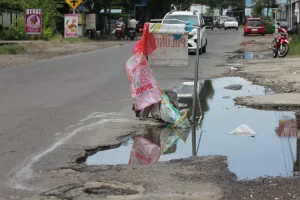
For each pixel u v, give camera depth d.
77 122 8.63
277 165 6.25
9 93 11.82
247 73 16.03
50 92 12.01
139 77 8.73
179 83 13.71
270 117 9.26
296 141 7.51
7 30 34.91
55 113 9.41
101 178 5.66
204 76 15.34
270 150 7.00
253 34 45.72
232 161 6.44
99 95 11.55
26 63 19.86
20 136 7.61
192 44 22.42
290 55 22.83
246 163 6.34
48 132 7.88
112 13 53.94
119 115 9.22
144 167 6.12
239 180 5.62
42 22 33.53
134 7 58.06
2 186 5.38
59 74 15.80
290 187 5.32
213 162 6.32
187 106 10.30
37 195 5.11
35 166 6.09
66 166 6.11
